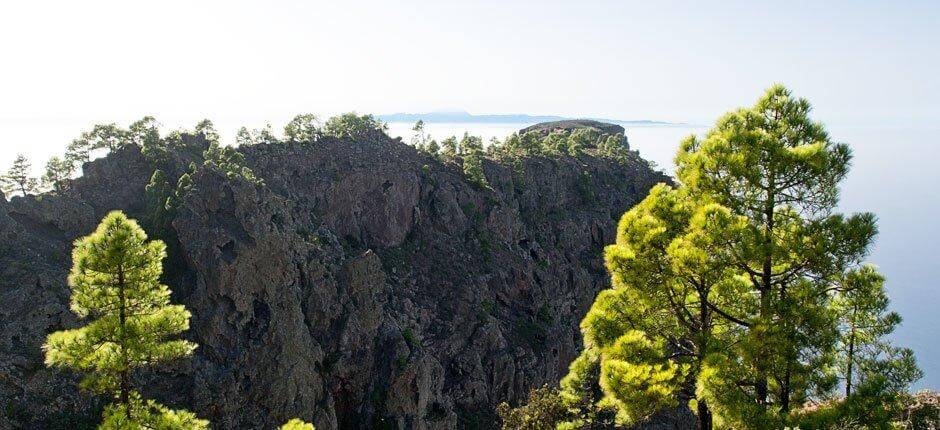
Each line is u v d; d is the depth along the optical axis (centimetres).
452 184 11381
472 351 8862
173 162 8262
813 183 2338
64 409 5344
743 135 2391
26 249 6469
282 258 7094
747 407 2223
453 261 10200
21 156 8088
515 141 14888
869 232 2219
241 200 7081
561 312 11162
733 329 2584
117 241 2348
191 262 6750
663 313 2694
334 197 10019
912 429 3167
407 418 7488
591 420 5038
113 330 2370
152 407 2644
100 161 8106
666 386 2461
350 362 7519
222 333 6494
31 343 5603
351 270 7950
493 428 8319
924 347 14900
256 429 6316
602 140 19750
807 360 2366
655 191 2644
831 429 2209
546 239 12456
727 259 2328
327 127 11600
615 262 2542
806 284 2330
